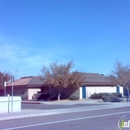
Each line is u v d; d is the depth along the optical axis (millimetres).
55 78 41594
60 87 42469
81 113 22766
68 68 42312
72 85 42250
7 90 55000
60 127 14461
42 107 30438
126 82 38656
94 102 37562
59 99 43312
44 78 42938
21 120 18406
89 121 16844
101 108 27875
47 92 48938
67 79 41375
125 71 39500
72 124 15578
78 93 44344
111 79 43031
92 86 47719
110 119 17641
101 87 49656
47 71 42344
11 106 23516
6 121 17984
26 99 48656
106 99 38219
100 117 19094
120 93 48531
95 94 45469
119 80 39188
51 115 21719
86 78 48594
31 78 52125
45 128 14250
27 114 21219
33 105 34531
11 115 20562
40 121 17500
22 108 28844
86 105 32594
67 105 33562
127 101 37875
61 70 42125
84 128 13805
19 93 51781
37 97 47594
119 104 32438
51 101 42062
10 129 14273
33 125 15617
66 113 23266
